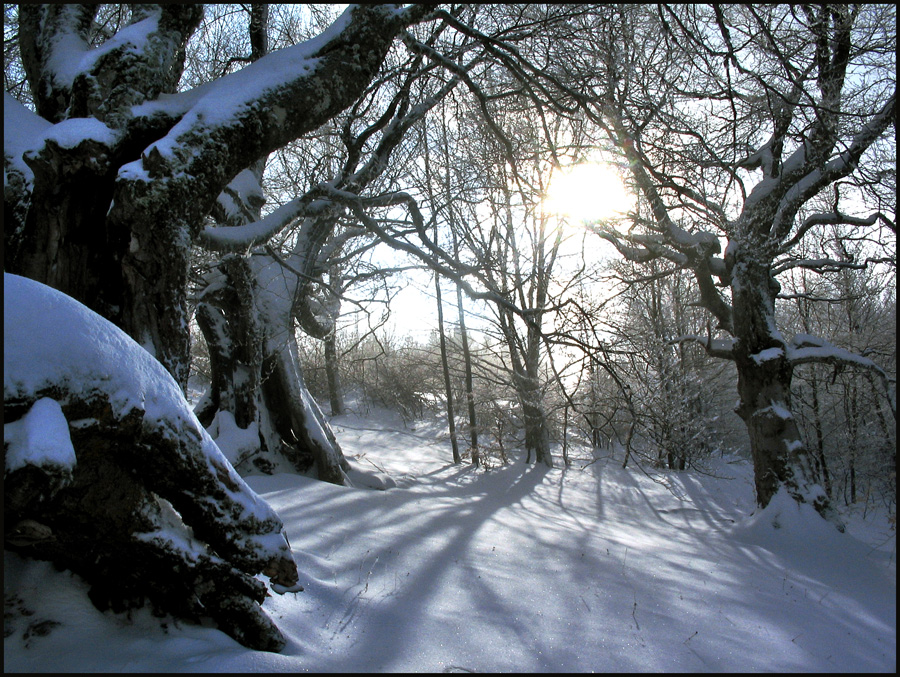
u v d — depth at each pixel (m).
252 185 10.97
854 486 19.58
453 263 8.96
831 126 10.41
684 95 11.23
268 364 11.94
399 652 4.16
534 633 4.92
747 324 12.76
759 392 12.71
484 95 8.31
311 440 11.98
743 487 17.73
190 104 5.70
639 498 15.66
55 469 2.64
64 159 4.83
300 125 5.79
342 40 6.04
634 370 10.20
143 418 3.21
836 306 21.91
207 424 12.15
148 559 3.41
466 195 11.74
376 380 28.02
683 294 21.78
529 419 19.67
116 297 5.45
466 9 9.98
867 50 10.52
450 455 21.61
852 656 5.66
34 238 5.10
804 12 10.48
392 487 13.55
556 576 6.62
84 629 3.34
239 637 3.73
